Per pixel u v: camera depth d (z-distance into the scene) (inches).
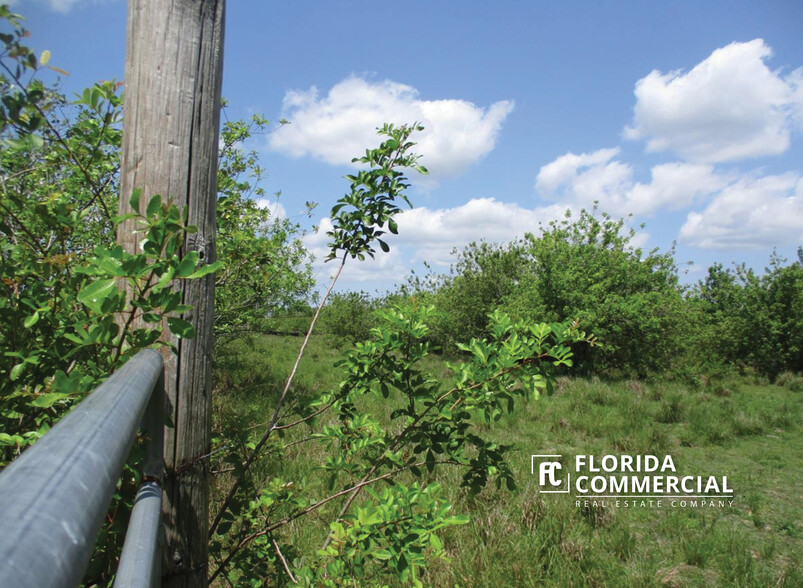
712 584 162.7
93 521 12.4
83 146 62.3
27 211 55.4
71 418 17.7
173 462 57.1
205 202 58.2
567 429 329.1
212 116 59.1
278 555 82.4
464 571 149.8
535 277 643.5
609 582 155.5
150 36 56.6
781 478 259.8
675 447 305.9
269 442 94.7
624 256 615.5
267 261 109.2
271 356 566.6
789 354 662.5
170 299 41.4
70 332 48.6
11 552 8.4
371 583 82.5
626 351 591.5
